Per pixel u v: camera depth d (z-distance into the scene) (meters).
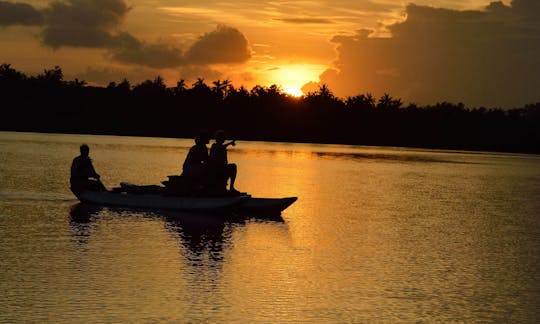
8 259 15.49
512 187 45.00
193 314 11.95
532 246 19.86
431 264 16.80
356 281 14.73
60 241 17.78
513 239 21.11
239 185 36.91
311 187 37.19
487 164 85.81
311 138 199.75
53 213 22.70
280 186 36.97
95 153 63.81
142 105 193.75
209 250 17.36
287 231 20.98
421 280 15.05
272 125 199.38
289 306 12.69
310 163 63.00
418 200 32.62
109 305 12.27
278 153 84.12
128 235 19.03
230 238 19.27
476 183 47.44
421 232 21.92
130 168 44.81
